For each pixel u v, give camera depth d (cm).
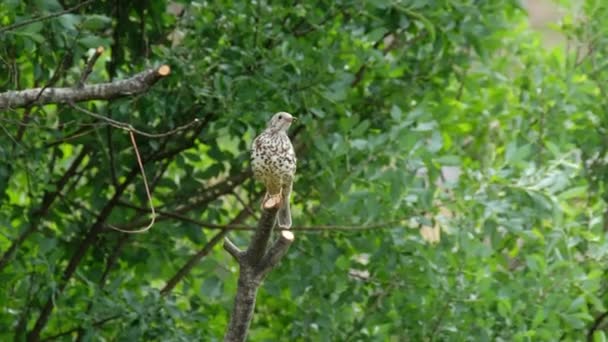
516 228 1247
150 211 1322
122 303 1242
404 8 1287
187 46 1251
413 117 1262
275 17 1265
